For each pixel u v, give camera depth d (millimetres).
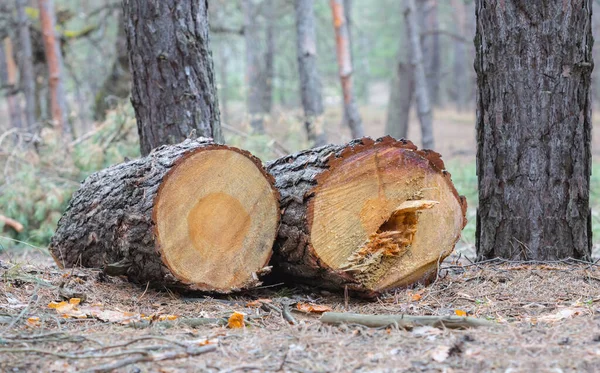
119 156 9047
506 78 5430
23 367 3004
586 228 5500
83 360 3105
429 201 4441
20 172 8859
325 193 4336
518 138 5445
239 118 12062
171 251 4238
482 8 5523
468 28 28859
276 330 3723
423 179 4715
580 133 5418
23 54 14531
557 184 5414
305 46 12250
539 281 4828
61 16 16469
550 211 5430
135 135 9352
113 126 9328
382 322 3695
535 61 5367
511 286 4734
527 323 3783
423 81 14133
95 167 9148
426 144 14180
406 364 3037
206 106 6246
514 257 5500
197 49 6172
